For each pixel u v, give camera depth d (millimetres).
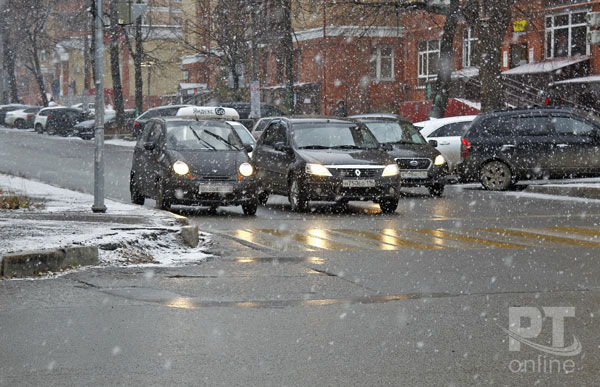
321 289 13008
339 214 24453
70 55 125812
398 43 73000
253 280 13750
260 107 52625
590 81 52781
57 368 8664
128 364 8812
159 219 18344
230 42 60781
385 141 30734
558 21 57125
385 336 10031
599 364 8859
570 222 22266
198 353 9250
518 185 32969
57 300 12047
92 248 14867
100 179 19922
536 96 56688
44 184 27469
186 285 13266
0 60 106812
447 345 9609
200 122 25297
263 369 8641
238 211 25219
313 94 73250
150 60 81875
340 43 68438
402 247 17625
